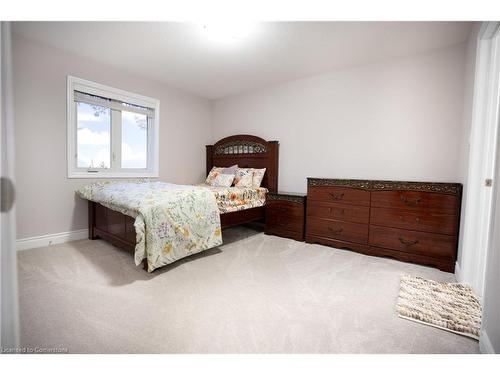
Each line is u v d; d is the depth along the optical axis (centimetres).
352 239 279
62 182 292
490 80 186
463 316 151
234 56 291
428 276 215
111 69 325
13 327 89
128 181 335
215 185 393
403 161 286
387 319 150
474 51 208
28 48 259
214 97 460
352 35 239
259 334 134
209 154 463
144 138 386
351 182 279
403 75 282
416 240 241
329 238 296
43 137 275
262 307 162
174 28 231
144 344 125
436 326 143
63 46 272
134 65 320
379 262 247
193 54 287
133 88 350
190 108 435
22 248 265
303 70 331
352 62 303
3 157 82
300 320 148
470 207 194
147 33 241
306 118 360
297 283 198
